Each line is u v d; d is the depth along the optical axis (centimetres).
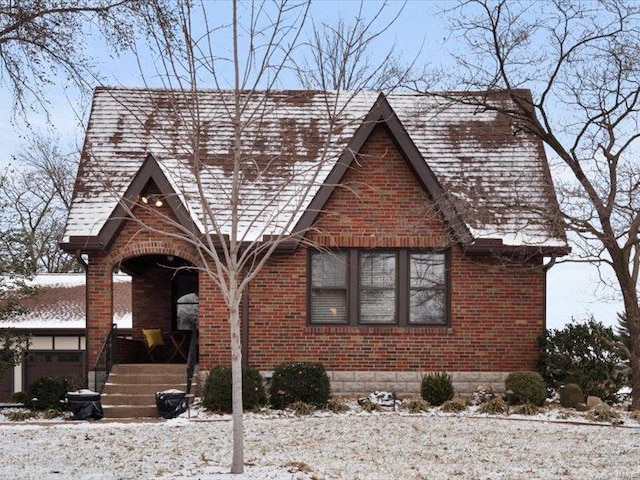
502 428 1698
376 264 2181
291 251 2117
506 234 2150
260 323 2131
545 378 2111
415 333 2147
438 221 2158
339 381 2133
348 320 2153
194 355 2106
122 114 2375
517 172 2284
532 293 2167
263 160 2227
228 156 2217
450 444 1497
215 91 2358
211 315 2116
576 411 1950
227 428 1697
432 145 2362
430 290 2183
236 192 1192
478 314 2159
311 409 1927
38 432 1670
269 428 1688
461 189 2212
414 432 1636
